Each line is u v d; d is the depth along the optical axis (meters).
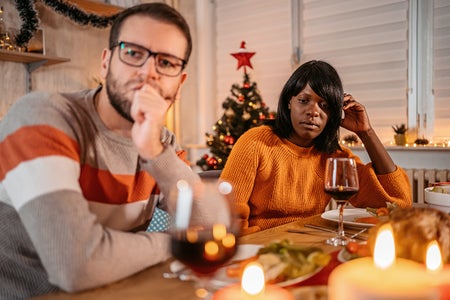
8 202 0.87
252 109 3.27
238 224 0.67
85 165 0.89
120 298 0.64
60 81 3.38
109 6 3.39
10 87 3.11
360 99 3.24
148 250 0.75
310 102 1.47
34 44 3.02
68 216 0.70
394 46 3.05
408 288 0.39
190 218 0.63
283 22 3.64
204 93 4.14
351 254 0.79
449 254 0.69
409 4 2.96
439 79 2.87
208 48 4.12
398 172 1.58
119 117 0.93
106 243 0.71
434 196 1.21
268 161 1.51
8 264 0.83
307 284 0.68
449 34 2.80
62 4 3.18
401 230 0.69
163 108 0.89
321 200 1.57
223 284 0.66
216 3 4.11
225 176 1.51
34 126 0.80
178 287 0.68
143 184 1.00
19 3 2.93
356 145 3.12
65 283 0.66
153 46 0.87
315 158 1.58
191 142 4.16
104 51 0.94
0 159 0.81
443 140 2.86
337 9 3.32
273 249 0.73
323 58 3.42
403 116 3.04
